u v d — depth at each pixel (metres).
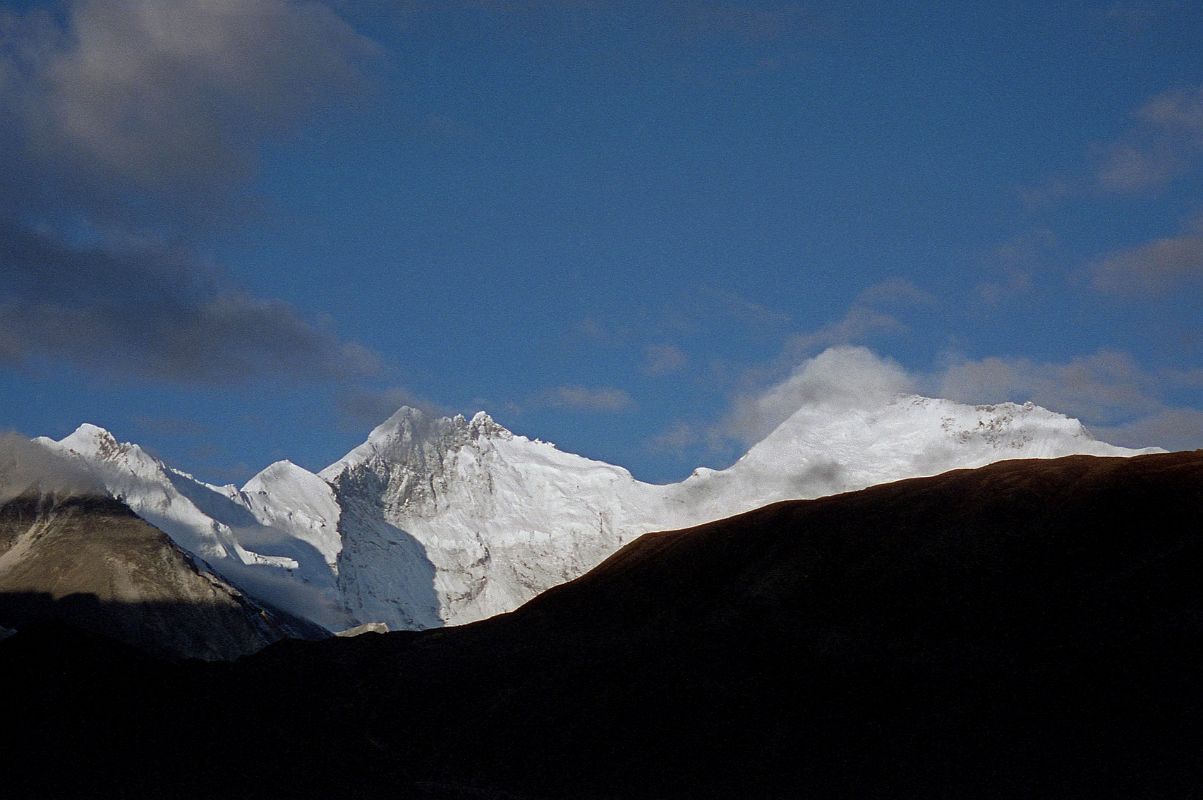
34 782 112.94
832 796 110.56
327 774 119.94
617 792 116.69
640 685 127.62
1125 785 103.31
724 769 116.31
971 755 110.00
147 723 124.88
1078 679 113.25
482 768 122.69
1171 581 119.81
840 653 124.75
